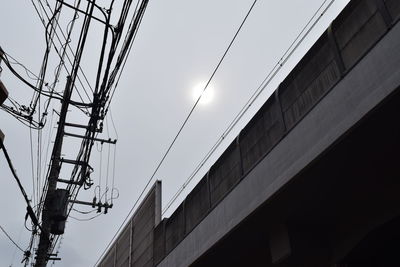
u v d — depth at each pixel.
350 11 7.80
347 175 8.21
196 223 13.12
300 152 8.34
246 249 11.41
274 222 9.92
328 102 7.73
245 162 10.82
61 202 12.31
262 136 10.18
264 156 9.66
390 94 6.36
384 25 6.94
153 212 17.86
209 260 12.17
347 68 7.64
